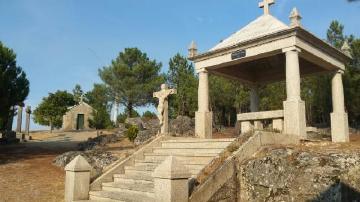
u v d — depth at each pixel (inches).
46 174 677.9
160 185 348.5
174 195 337.7
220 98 1493.6
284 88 1300.4
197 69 673.6
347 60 681.0
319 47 596.1
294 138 506.9
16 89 1036.5
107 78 1781.5
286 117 526.9
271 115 552.7
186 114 1696.6
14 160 829.8
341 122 635.5
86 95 2591.0
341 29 1190.9
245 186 417.7
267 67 748.0
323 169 379.9
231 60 617.3
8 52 1034.1
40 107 2358.5
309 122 1266.0
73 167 464.1
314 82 1176.8
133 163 535.2
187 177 350.3
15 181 611.8
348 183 367.6
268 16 655.1
